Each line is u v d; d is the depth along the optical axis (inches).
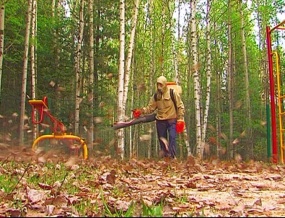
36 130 661.3
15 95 949.8
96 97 925.8
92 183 185.2
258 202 134.0
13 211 113.2
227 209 126.3
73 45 957.8
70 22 962.7
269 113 513.3
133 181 206.5
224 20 1278.3
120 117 580.4
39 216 108.5
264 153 1338.6
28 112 911.7
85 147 360.8
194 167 282.7
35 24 886.4
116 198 145.0
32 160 281.6
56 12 1036.5
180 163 307.9
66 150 404.5
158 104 365.7
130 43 681.6
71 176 214.1
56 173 221.6
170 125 360.8
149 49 1258.0
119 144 506.9
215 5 1183.6
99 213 110.7
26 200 138.9
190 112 1330.0
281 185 198.8
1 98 917.2
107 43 1066.1
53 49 955.3
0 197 142.6
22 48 924.0
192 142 1390.3
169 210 121.8
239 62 1441.9
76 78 821.2
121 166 284.8
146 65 1320.1
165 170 270.7
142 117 370.9
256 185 196.9
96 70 991.6
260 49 1408.7
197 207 129.0
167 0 1041.5
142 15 1221.1
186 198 143.9
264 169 313.3
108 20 1008.2
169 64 1419.8
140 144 1285.7
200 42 1332.4
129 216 101.0
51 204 127.3
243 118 1344.7
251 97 1433.3
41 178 199.2
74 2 1051.3
